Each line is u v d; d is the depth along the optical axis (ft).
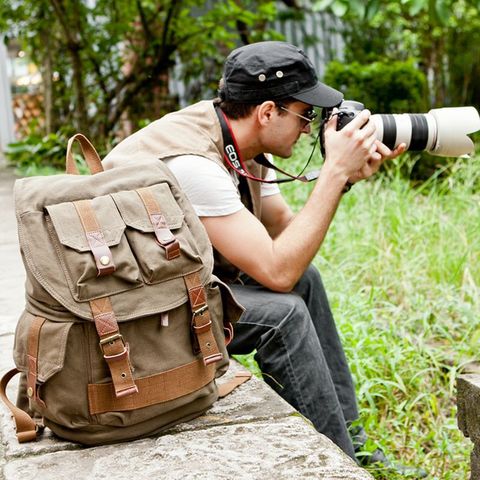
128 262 6.11
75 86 28.09
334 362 8.42
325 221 7.50
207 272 6.50
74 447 6.45
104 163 7.60
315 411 7.54
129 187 6.61
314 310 8.38
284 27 34.76
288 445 6.38
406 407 10.04
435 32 31.07
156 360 6.33
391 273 13.71
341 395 8.39
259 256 7.32
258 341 7.57
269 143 7.72
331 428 7.58
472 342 11.12
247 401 7.23
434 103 30.86
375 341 10.87
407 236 14.85
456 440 9.59
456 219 15.64
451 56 30.66
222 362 6.93
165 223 6.38
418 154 22.13
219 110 7.77
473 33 30.45
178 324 6.41
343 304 12.16
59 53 30.22
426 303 12.55
